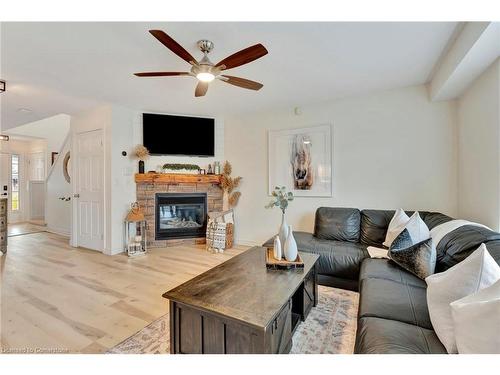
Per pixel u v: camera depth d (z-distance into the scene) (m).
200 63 2.04
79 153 4.36
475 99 2.49
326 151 3.77
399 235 2.32
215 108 4.15
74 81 3.01
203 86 2.42
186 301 1.43
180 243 4.47
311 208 3.89
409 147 3.23
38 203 7.46
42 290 2.58
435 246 2.05
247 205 4.46
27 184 7.39
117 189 3.99
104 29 1.99
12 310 2.18
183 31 2.01
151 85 3.15
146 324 1.98
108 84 3.11
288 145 4.06
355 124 3.56
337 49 2.30
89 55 2.40
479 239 1.65
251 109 4.18
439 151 3.07
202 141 4.58
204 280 1.74
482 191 2.40
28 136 6.71
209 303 1.41
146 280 2.86
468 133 2.67
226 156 4.66
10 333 1.85
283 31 2.02
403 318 1.36
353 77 2.93
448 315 1.13
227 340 1.34
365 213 3.17
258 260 2.20
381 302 1.52
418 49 2.32
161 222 4.50
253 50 1.81
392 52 2.37
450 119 3.00
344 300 2.38
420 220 2.40
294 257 2.07
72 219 4.41
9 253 3.95
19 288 2.63
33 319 2.04
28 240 4.89
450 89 2.67
